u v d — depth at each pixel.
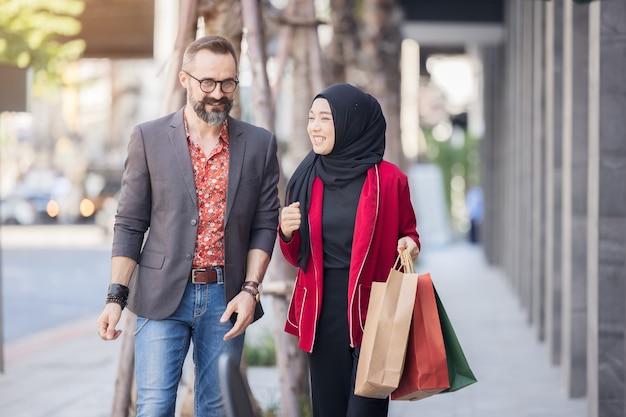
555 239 13.06
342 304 5.83
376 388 5.41
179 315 5.82
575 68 10.82
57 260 33.09
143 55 25.31
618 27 8.45
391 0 18.88
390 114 20.00
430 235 42.62
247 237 5.93
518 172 20.44
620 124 8.55
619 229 8.65
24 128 66.88
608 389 8.77
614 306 8.73
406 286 5.45
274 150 6.03
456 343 5.55
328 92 5.80
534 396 11.33
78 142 66.81
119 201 5.88
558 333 13.28
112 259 5.80
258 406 8.44
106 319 5.67
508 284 24.59
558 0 12.73
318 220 5.81
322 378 5.96
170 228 5.77
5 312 20.70
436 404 10.91
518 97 20.25
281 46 9.53
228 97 5.73
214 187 5.82
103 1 24.67
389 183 5.84
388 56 18.81
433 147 50.62
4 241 42.34
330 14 18.25
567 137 11.07
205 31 8.32
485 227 31.70
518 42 20.53
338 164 5.82
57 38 26.16
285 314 8.07
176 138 5.80
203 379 5.94
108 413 10.49
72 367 13.59
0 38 25.84
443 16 24.00
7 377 12.80
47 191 52.94
